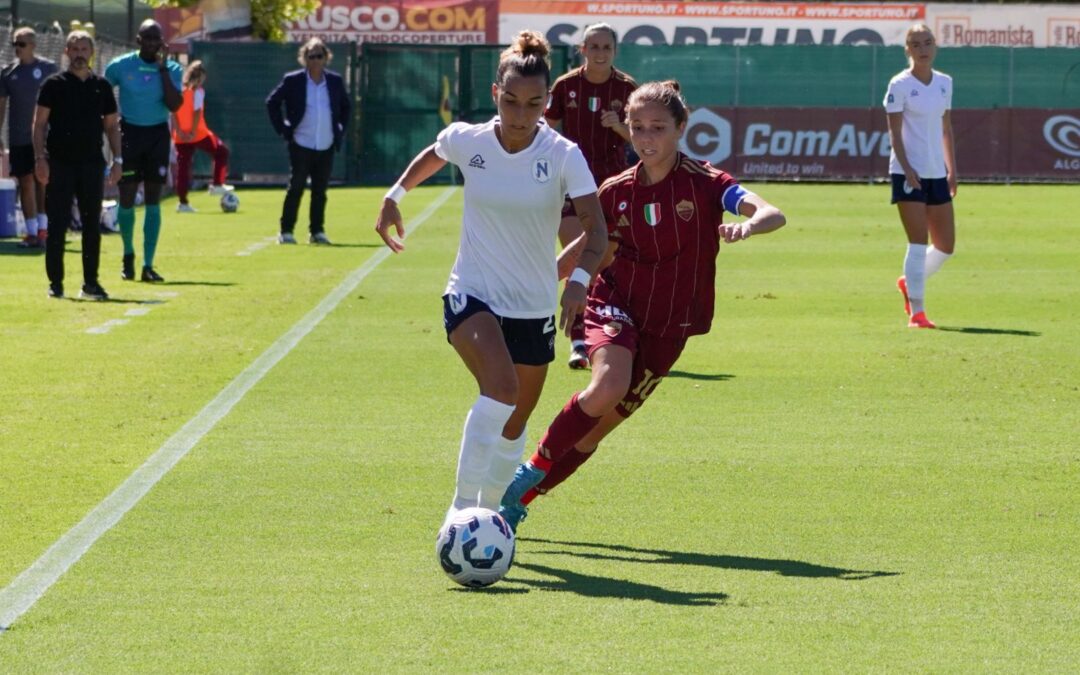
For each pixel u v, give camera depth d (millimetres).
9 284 51219
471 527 18969
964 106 112500
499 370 20016
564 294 19891
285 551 20688
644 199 21422
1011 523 22484
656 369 22375
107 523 22000
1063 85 112000
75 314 44281
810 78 112312
